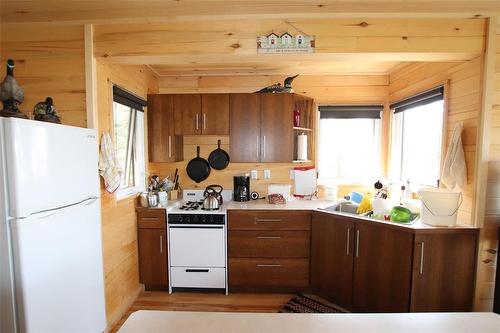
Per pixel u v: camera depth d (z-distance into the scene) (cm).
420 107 256
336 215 229
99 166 194
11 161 120
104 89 204
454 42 181
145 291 261
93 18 182
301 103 306
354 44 184
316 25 185
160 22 188
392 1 163
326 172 317
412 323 81
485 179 183
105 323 188
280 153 274
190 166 307
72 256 154
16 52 192
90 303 170
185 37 187
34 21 186
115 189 207
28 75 193
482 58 182
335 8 172
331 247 234
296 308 233
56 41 191
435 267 184
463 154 194
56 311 142
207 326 78
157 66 279
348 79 304
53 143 140
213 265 252
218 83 309
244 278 252
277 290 260
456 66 203
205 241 250
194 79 309
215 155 306
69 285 151
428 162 247
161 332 75
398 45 183
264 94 272
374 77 302
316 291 248
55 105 192
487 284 187
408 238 186
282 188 290
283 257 251
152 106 277
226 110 274
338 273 230
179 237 251
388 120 302
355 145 314
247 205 267
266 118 273
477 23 181
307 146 307
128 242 238
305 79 307
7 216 121
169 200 293
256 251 250
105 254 203
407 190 250
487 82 179
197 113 276
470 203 189
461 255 185
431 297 185
